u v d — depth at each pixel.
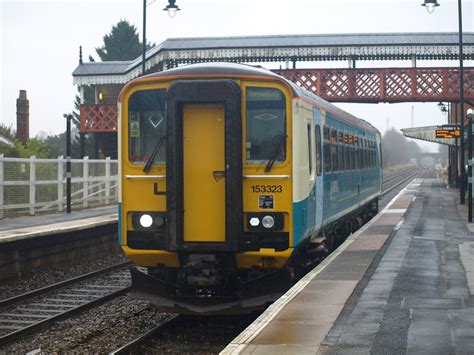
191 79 11.43
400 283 11.90
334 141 15.93
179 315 12.89
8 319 12.95
